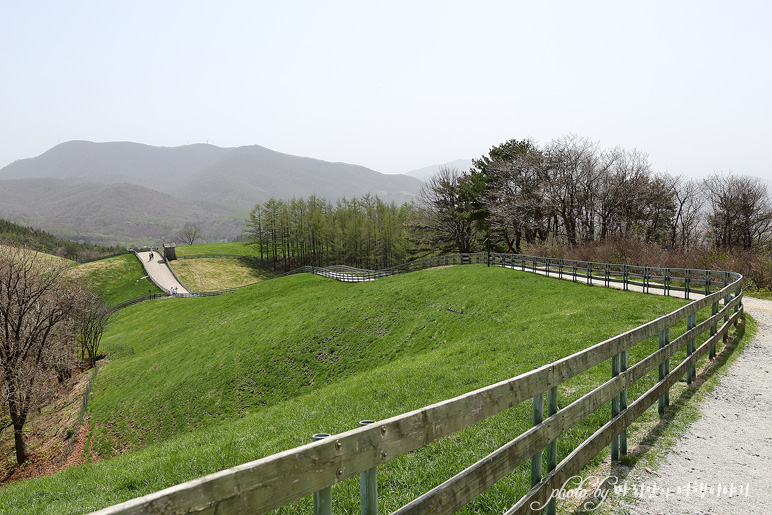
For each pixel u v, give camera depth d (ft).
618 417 17.71
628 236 127.75
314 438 7.52
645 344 39.93
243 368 87.04
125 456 42.19
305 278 189.78
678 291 73.00
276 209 370.12
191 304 196.13
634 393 26.81
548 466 13.16
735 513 14.25
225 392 80.28
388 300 102.73
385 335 84.69
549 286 87.56
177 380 92.07
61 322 102.32
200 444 37.68
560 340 46.52
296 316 110.63
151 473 27.58
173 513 5.03
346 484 17.58
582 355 15.11
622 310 59.57
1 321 81.30
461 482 9.24
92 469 36.76
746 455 18.67
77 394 109.70
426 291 104.37
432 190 191.62
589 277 84.53
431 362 49.26
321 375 77.20
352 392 42.78
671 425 21.98
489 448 19.71
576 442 19.69
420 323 84.07
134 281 286.87
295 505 17.04
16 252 87.25
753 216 145.18
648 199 140.26
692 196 155.12
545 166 146.61
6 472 75.87
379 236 335.67
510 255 117.39
